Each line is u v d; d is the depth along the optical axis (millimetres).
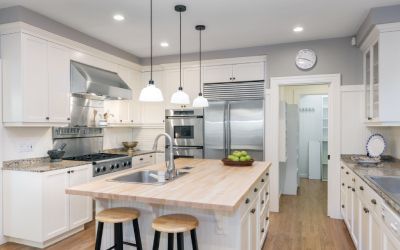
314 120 7145
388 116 2998
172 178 2492
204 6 3064
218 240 2064
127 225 2389
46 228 3043
